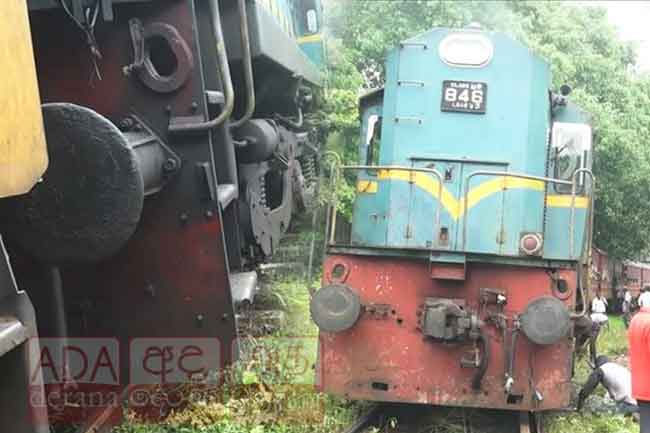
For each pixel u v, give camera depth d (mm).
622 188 13391
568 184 7137
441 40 7398
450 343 6715
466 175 7215
